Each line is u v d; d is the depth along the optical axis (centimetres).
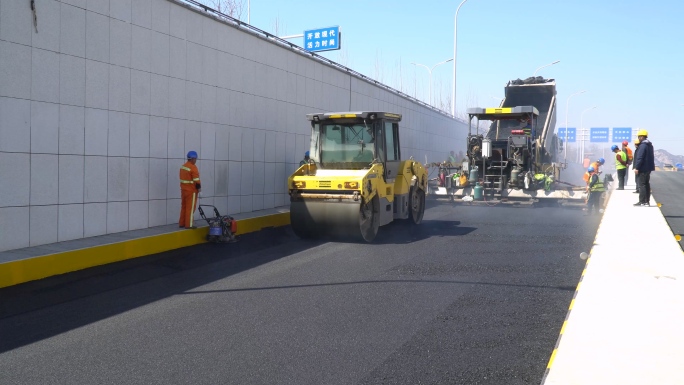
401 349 568
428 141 3378
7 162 937
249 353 562
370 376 500
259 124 1633
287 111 1781
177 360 546
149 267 978
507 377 492
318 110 1983
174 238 1167
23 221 966
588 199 1720
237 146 1537
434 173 3391
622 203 1561
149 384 491
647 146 1467
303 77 1873
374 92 2491
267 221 1487
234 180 1527
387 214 1337
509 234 1337
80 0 1060
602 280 665
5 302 759
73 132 1054
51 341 606
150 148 1238
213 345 588
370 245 1209
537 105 2347
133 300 769
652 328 493
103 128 1117
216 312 708
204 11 1397
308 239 1287
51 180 1014
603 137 9888
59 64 1023
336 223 1212
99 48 1104
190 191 1238
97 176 1107
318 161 1344
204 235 1255
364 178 1202
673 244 908
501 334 610
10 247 948
